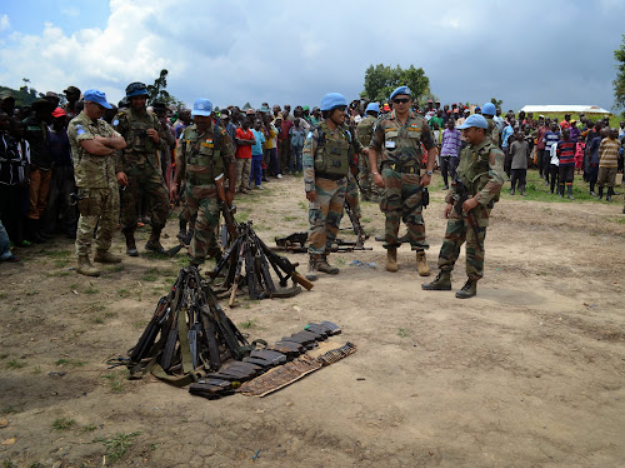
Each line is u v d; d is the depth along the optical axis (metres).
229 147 6.33
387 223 7.14
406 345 4.60
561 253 8.61
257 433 3.27
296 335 4.71
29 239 8.37
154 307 5.73
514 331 4.91
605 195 16.08
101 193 6.81
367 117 11.12
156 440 3.17
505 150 18.36
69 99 9.30
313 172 6.78
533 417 3.48
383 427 3.34
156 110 9.48
